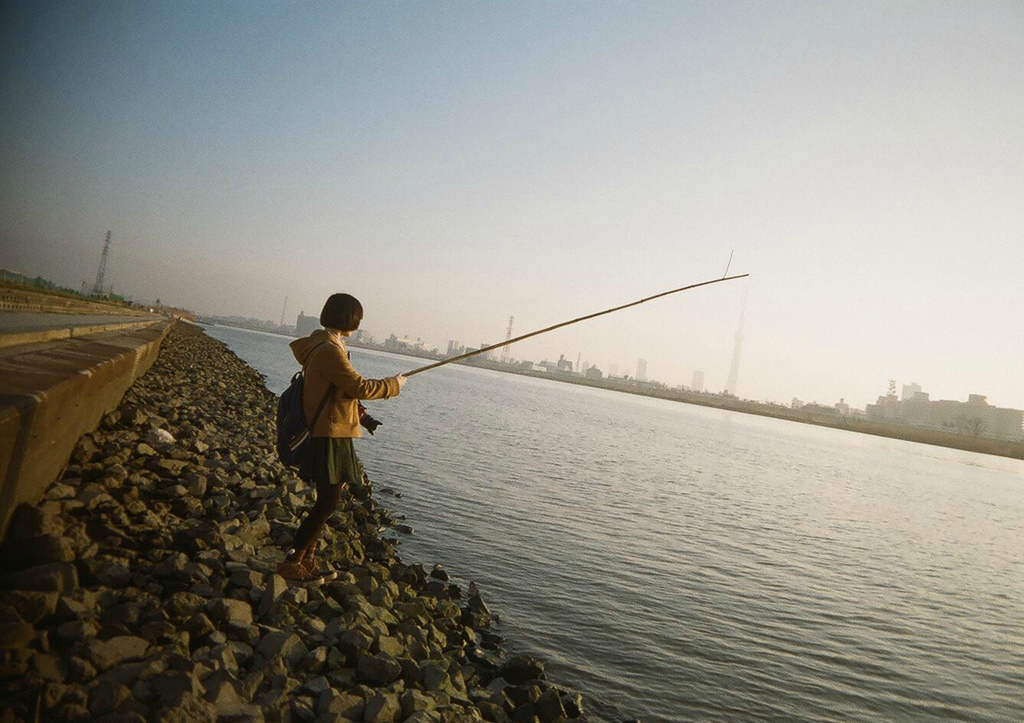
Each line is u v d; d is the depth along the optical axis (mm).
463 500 12602
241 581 4254
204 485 6594
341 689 3545
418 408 36094
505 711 4465
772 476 28875
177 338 45750
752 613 8320
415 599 6074
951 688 6773
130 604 3340
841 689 6336
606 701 5289
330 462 4109
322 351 4027
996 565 14797
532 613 7051
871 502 24531
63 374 4723
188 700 2615
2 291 15227
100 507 4660
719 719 5316
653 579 9164
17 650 2588
